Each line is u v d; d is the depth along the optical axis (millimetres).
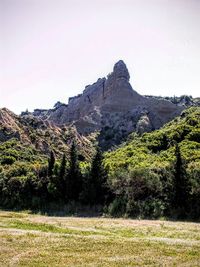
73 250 33094
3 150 136625
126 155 119375
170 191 73625
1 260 28625
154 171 86125
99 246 35125
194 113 141375
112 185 84000
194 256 30469
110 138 197875
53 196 91750
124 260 28812
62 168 94000
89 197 84562
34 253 31484
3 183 105000
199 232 46594
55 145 161125
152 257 30016
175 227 51312
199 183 71688
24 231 44562
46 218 66375
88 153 169125
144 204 73625
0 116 160125
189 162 94188
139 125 196750
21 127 163750
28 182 98438
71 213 81500
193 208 69062
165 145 122438
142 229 49156
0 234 41344
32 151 145125
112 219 66688
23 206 94750
